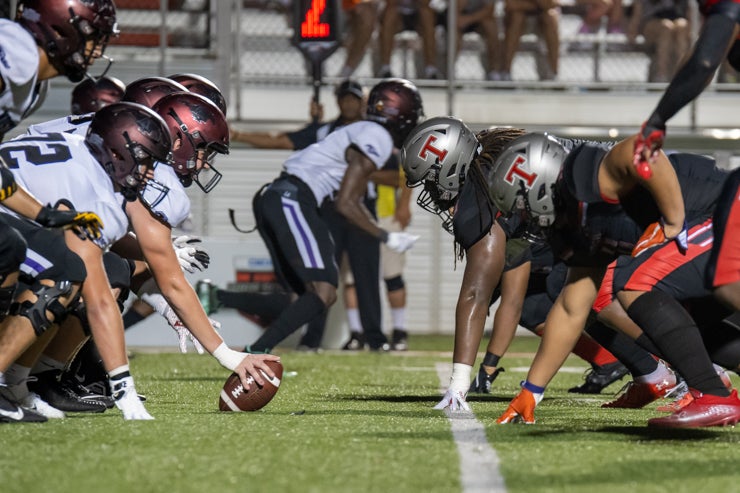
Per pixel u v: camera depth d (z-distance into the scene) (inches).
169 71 1368.1
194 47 1390.3
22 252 458.0
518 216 533.3
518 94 1432.1
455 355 555.5
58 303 473.7
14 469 364.8
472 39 1469.0
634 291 484.7
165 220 503.5
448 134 544.4
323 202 939.3
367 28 1398.9
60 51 487.2
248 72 1457.9
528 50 1471.5
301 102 1423.5
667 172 429.7
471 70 1470.2
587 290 482.6
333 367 932.0
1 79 468.8
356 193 906.7
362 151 900.6
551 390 759.7
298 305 851.4
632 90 1448.1
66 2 480.1
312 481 346.3
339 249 1155.3
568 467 374.0
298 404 596.4
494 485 343.3
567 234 460.1
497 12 1477.6
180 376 811.4
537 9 1425.9
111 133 482.6
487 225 543.2
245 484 341.7
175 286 515.5
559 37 1434.5
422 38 1408.7
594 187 438.3
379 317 1162.0
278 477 352.5
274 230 874.1
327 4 1091.3
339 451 402.9
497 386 765.9
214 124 539.5
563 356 493.0
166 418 497.0
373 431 458.3
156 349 1160.8
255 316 1158.3
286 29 1456.7
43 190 477.1
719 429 482.3
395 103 904.3
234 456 390.0
